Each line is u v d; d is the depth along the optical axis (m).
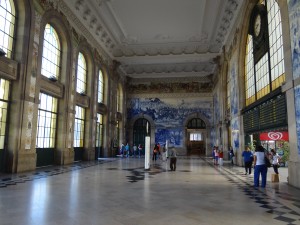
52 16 15.02
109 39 23.86
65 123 16.69
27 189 7.92
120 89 32.56
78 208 5.76
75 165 16.42
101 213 5.38
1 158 11.75
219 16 19.48
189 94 34.25
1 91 11.83
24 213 5.28
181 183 9.69
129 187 8.62
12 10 12.53
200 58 26.41
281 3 10.07
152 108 34.56
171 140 33.66
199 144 40.97
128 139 34.19
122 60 27.55
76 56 18.42
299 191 8.19
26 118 12.73
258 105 13.72
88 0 17.70
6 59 11.56
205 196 7.29
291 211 5.72
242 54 16.97
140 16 20.58
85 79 21.22
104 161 20.55
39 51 13.82
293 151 9.28
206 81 34.16
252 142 16.50
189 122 34.41
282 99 10.61
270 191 8.18
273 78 11.97
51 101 15.90
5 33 12.05
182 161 22.34
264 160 9.13
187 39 24.08
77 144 19.75
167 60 27.19
